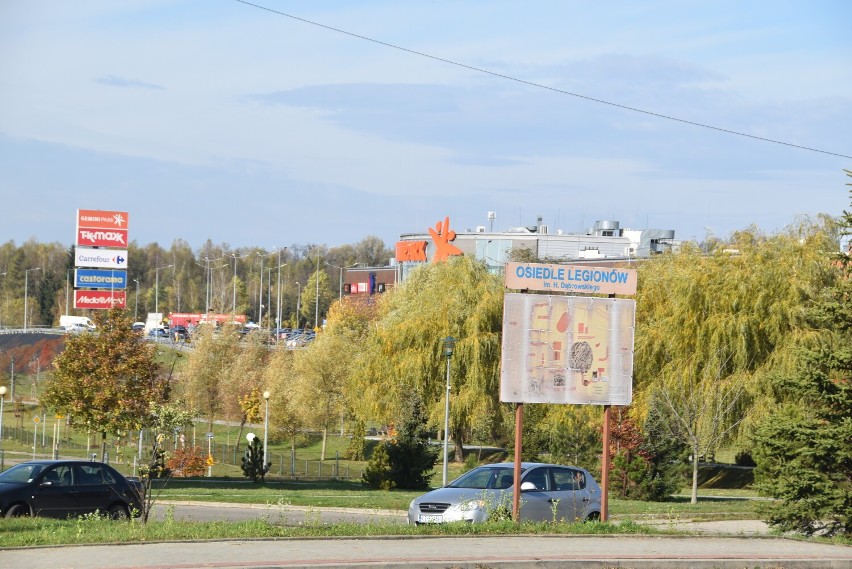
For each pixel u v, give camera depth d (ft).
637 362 245.86
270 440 414.00
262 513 145.18
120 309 234.79
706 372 231.09
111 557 71.26
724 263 244.01
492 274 315.17
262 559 70.74
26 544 76.59
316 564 68.49
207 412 391.86
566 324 116.16
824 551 88.69
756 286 233.76
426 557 73.87
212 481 219.61
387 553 76.13
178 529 87.71
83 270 435.53
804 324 228.22
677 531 99.19
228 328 404.57
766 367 224.94
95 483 123.24
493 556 76.07
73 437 382.22
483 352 289.53
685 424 201.67
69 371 231.30
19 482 117.91
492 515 105.29
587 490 118.21
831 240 238.48
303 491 195.11
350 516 146.82
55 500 118.52
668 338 241.96
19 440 358.23
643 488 197.06
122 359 231.71
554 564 74.18
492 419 292.81
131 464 252.42
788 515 106.52
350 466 331.36
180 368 410.31
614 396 116.88
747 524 140.56
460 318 296.51
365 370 307.78
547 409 272.72
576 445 215.51
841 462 105.09
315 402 363.76
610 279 117.80
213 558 71.00
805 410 115.34
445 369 292.81
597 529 96.48
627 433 203.21
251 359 395.75
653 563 77.25
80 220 435.53
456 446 314.96
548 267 116.26
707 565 78.33
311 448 404.98
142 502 107.04
